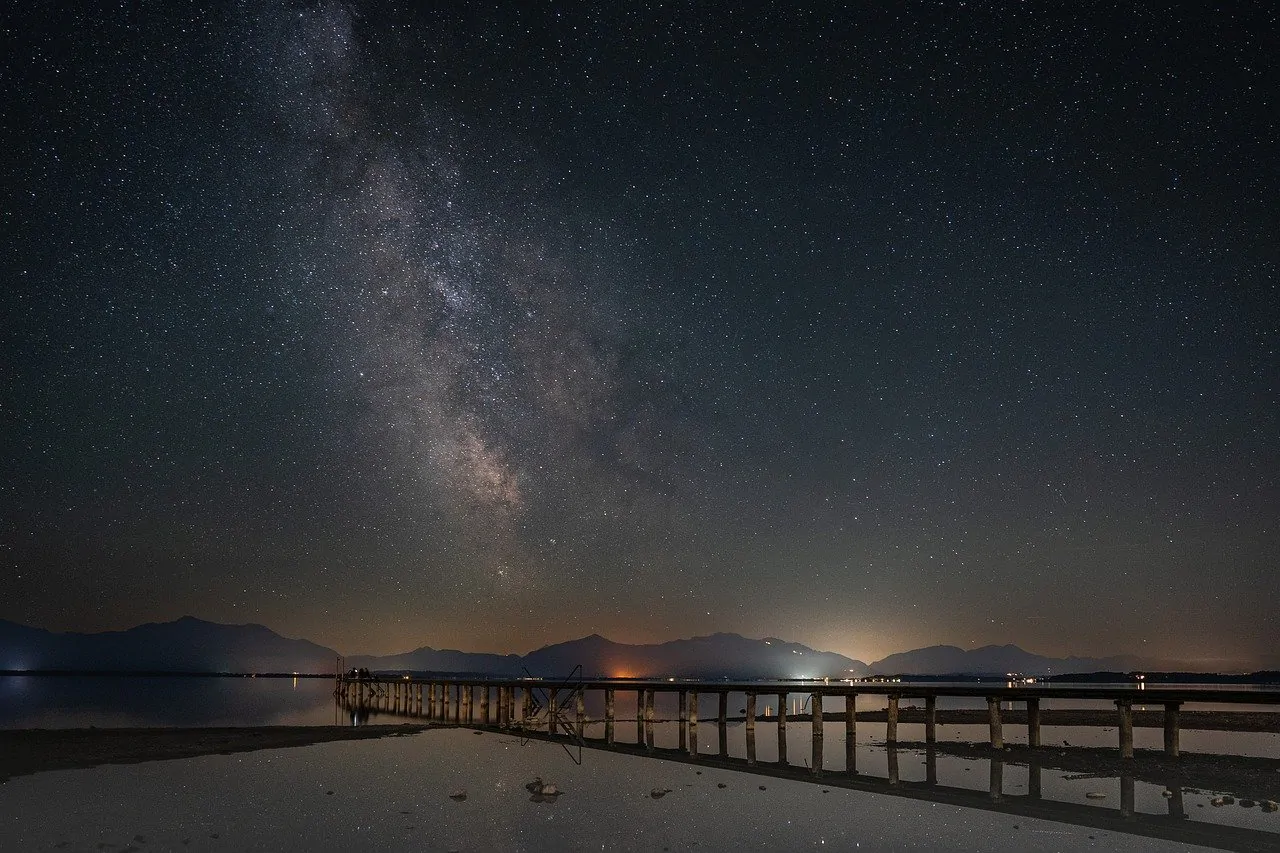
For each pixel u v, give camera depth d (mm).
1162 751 26234
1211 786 19906
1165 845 14227
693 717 27828
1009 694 25422
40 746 26094
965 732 34688
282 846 13508
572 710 53656
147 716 48531
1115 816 16453
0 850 12727
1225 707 53375
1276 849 13914
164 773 21125
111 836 13844
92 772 21156
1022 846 14094
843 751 28109
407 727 36656
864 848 14000
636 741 33031
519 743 30109
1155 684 127562
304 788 19094
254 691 99312
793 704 68438
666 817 16266
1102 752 26203
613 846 13906
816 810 17047
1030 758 25141
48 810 16062
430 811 16500
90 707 57250
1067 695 25281
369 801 17531
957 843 14328
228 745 27594
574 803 17672
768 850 13758
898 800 18266
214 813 15961
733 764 24656
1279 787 19719
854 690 24281
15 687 103750
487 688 43531
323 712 54125
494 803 17516
